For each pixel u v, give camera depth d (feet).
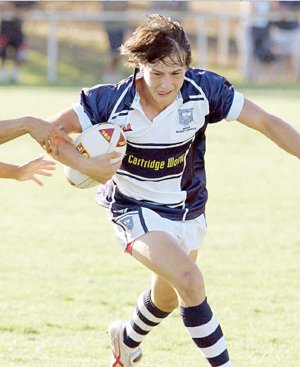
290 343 67.00
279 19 271.28
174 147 54.95
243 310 75.25
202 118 55.36
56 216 114.11
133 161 55.16
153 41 51.03
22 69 278.67
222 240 101.19
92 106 54.08
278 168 150.82
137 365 61.82
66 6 304.91
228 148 171.94
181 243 56.75
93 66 284.41
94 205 121.39
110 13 273.95
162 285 56.24
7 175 55.88
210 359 52.26
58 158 52.65
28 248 97.25
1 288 81.56
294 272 88.02
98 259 92.89
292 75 275.59
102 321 72.38
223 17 273.95
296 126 182.80
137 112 53.78
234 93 55.93
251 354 64.28
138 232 54.29
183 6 284.00
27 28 293.43
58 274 86.79
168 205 55.88
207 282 83.92
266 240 101.35
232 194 128.57
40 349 64.95
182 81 52.54
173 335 69.46
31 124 51.96
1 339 67.26
